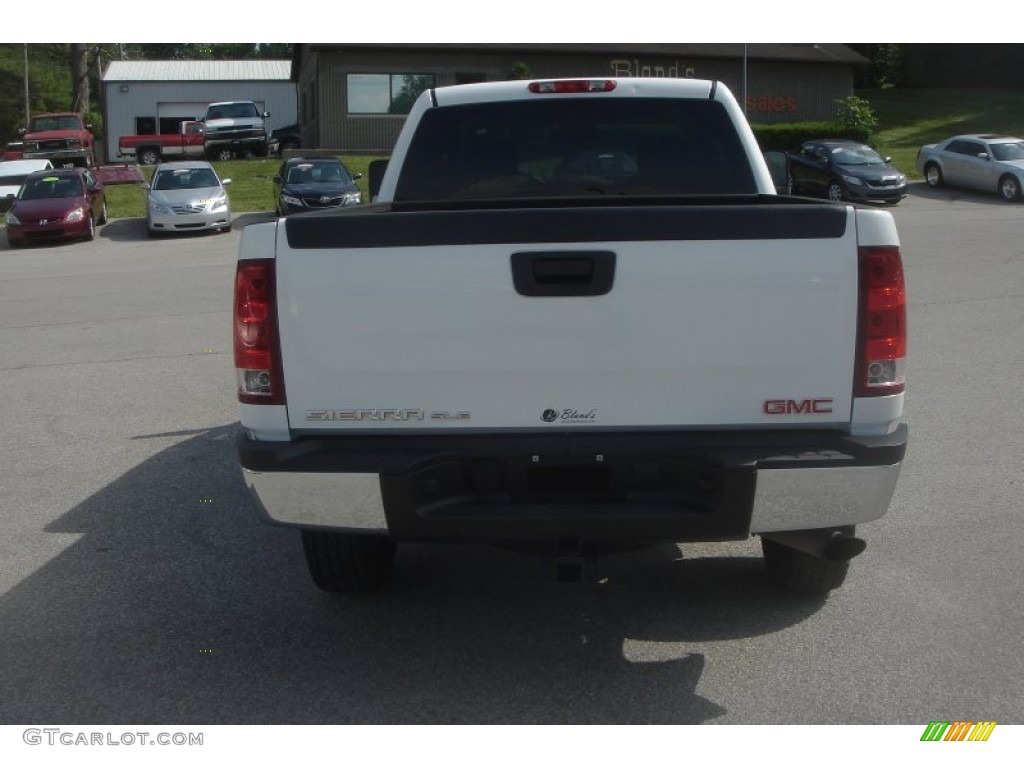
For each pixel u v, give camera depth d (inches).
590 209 152.1
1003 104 2046.0
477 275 153.4
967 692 161.6
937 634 181.3
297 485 155.8
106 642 185.2
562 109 237.8
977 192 1229.7
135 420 344.8
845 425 155.5
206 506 258.5
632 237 151.8
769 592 201.0
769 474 151.2
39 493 271.6
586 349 153.7
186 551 228.8
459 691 165.6
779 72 1724.9
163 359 444.5
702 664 172.6
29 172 1254.9
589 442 154.6
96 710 161.8
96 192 1085.8
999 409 334.0
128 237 1042.1
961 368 392.5
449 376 155.7
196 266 796.6
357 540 189.9
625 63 1651.1
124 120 2074.3
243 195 1316.4
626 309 152.9
